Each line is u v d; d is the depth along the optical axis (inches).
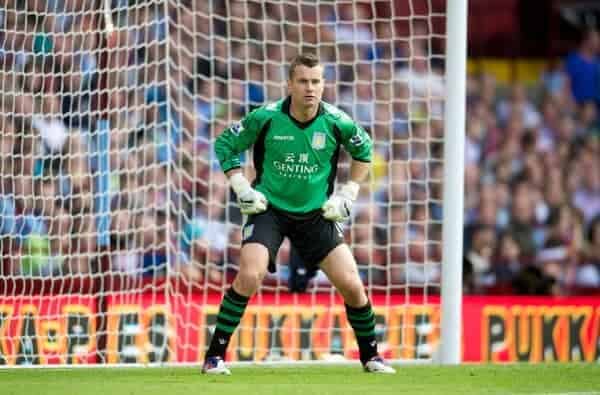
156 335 1470.2
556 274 2277.3
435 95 2199.8
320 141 1065.5
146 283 1662.2
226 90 2033.7
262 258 1060.5
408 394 926.4
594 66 2600.9
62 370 1200.8
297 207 1071.6
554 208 2363.4
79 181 1553.9
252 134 1067.9
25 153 1560.0
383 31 2206.0
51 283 1520.7
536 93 2588.6
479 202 2367.1
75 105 1585.9
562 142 2524.6
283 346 1520.7
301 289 1595.7
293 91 1048.2
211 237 1775.3
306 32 2132.1
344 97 2146.9
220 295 1587.1
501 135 2506.2
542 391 967.6
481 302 1577.3
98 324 1460.4
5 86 1551.4
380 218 1991.9
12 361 1439.5
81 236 1528.1
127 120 1577.3
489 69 2615.7
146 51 1552.7
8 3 1603.1
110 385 970.7
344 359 1489.9
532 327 1587.1
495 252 2246.6
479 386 1002.7
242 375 1088.8
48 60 1568.7
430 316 1547.7
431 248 1988.2
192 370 1174.3
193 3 1766.7
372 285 1802.4
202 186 1850.4
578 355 1598.2
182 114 1926.7
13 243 1560.0
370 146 1092.5
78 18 1633.9
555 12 2647.6
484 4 2640.3
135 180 1615.4
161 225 1712.6
